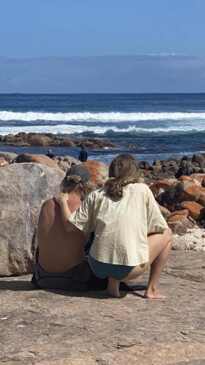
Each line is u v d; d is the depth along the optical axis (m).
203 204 13.34
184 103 117.50
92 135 50.81
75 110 86.00
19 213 7.82
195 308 6.50
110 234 6.44
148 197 6.54
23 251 7.84
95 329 5.81
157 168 28.75
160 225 6.58
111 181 6.55
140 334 5.70
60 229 6.79
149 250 6.57
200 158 30.02
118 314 6.22
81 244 6.81
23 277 7.84
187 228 11.64
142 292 7.01
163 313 6.30
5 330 5.80
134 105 105.00
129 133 52.78
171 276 8.03
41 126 58.09
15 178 7.88
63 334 5.70
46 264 6.97
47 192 8.02
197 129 56.31
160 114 71.44
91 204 6.57
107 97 165.88
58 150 40.97
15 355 5.25
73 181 6.80
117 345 5.46
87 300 6.65
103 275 6.60
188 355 5.37
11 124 60.47
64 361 5.16
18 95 184.25
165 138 48.75
